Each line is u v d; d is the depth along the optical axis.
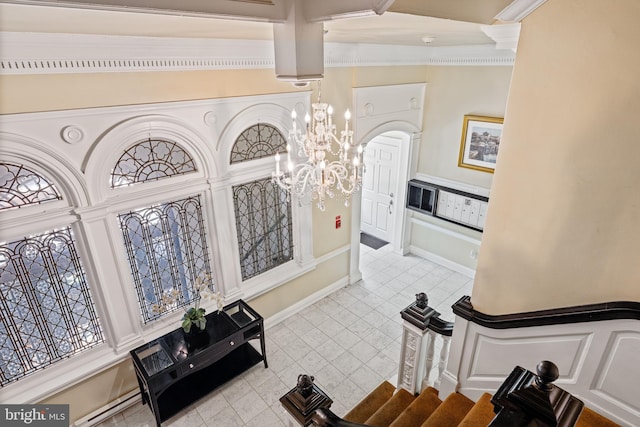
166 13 1.26
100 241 2.99
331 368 4.02
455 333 2.50
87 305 3.12
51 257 2.85
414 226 6.26
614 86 1.58
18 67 2.33
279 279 4.48
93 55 2.57
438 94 5.27
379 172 6.51
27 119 2.43
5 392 2.86
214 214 3.66
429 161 5.69
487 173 5.04
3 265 2.66
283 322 4.73
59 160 2.63
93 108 2.68
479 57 4.68
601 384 1.95
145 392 3.42
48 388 2.98
